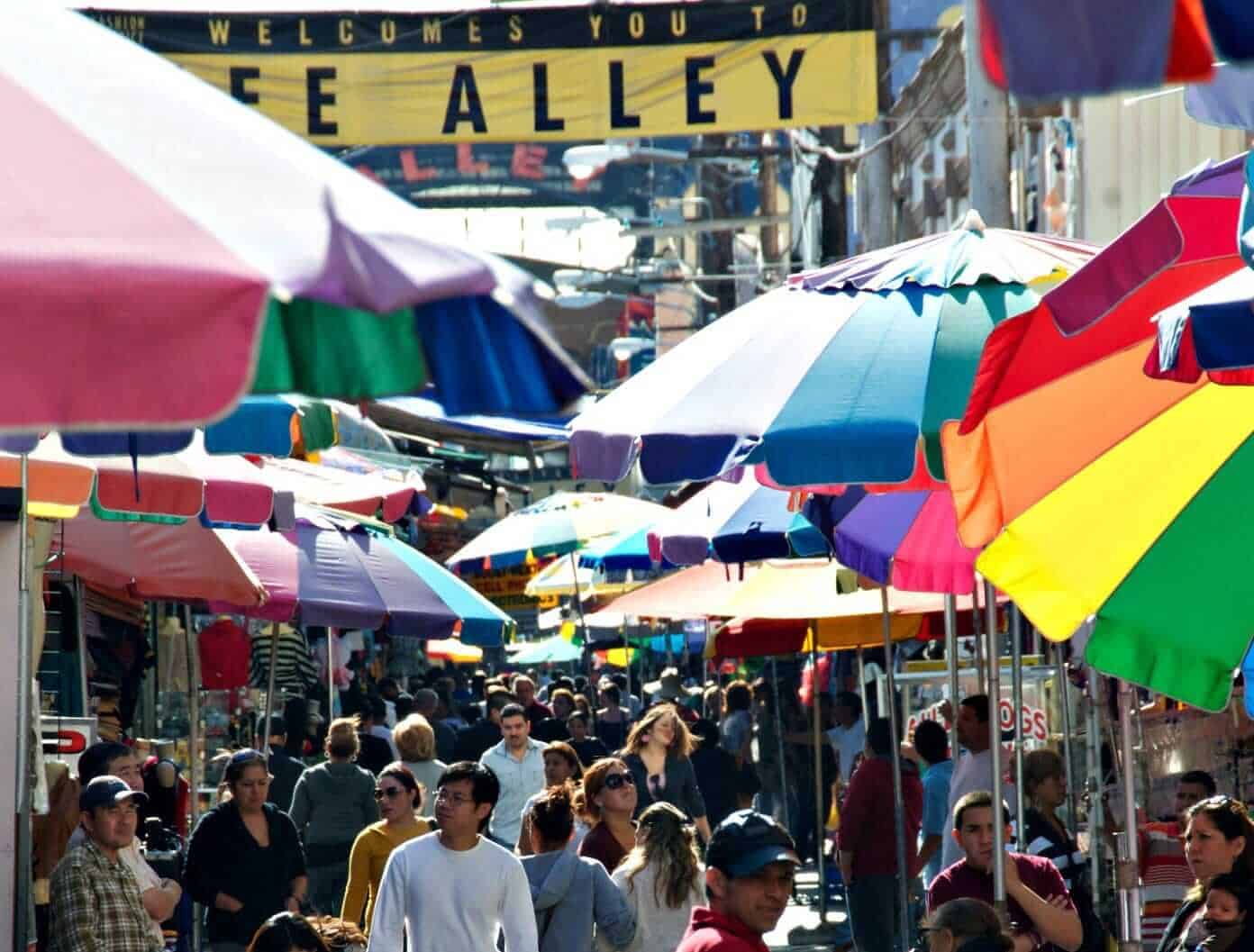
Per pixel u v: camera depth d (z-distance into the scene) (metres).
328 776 37.06
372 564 37.88
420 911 22.47
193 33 40.44
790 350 20.75
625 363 104.38
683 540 33.59
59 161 9.28
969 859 22.25
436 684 77.69
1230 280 15.62
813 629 47.84
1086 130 45.19
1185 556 18.95
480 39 40.62
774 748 58.72
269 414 20.06
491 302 10.56
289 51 40.50
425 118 40.53
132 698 42.81
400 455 56.97
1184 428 19.31
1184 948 20.88
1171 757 30.12
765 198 86.69
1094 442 19.05
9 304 8.55
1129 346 18.03
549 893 24.31
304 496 38.38
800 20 40.50
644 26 40.53
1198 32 9.27
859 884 35.72
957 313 20.67
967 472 19.00
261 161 9.86
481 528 104.12
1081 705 36.25
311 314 10.32
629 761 36.62
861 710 55.72
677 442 20.02
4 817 21.97
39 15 10.62
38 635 28.64
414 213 10.32
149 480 23.86
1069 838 27.28
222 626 44.75
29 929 21.77
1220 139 41.28
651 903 24.73
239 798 30.55
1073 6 8.92
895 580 27.12
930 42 69.44
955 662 31.61
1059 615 18.97
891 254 22.33
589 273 80.88
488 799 22.80
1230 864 20.73
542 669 138.88
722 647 50.88
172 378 8.62
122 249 8.78
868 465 19.19
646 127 40.53
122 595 40.88
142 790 31.91
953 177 64.69
